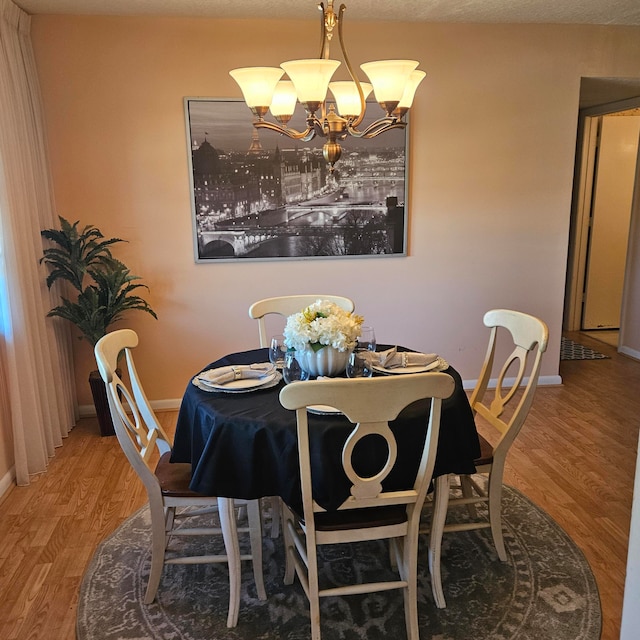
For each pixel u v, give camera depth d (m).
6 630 1.87
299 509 1.73
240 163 3.61
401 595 2.04
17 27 3.07
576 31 3.75
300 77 1.87
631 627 1.53
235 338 3.85
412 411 1.77
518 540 2.33
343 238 3.81
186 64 3.46
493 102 3.79
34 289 3.04
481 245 3.99
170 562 1.98
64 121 3.42
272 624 1.90
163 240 3.65
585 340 5.62
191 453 1.96
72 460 3.12
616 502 2.62
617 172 5.64
